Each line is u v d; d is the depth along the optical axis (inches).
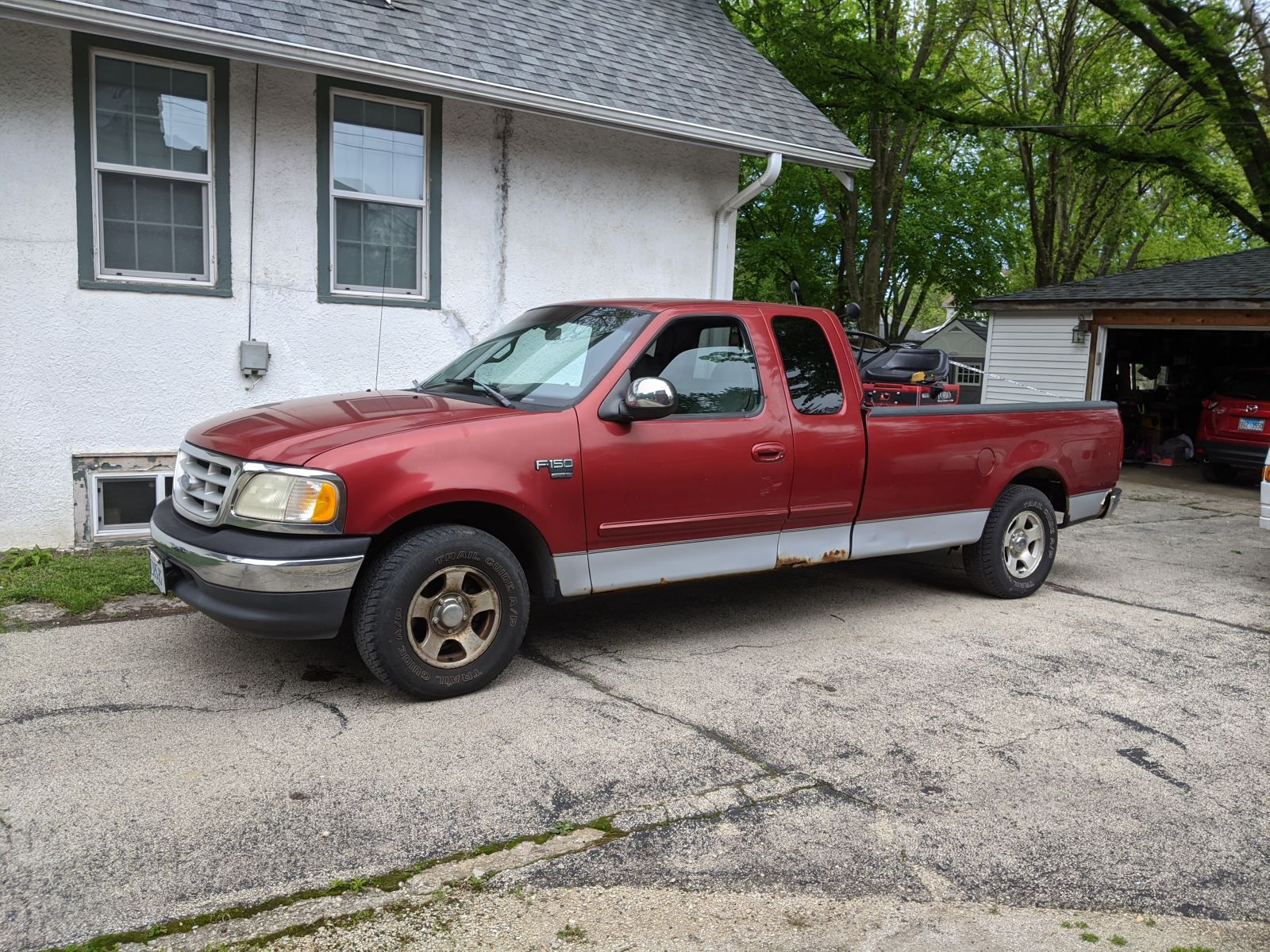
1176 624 232.8
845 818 130.6
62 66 252.4
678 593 247.9
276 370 292.8
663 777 140.3
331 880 111.3
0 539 257.6
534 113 313.6
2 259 250.8
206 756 141.6
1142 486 528.4
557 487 171.2
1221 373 727.1
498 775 138.7
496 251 328.5
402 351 314.0
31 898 105.1
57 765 137.2
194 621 207.5
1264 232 625.3
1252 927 109.6
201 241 281.3
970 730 161.9
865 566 286.7
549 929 104.3
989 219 1175.6
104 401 267.1
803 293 1087.0
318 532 151.9
